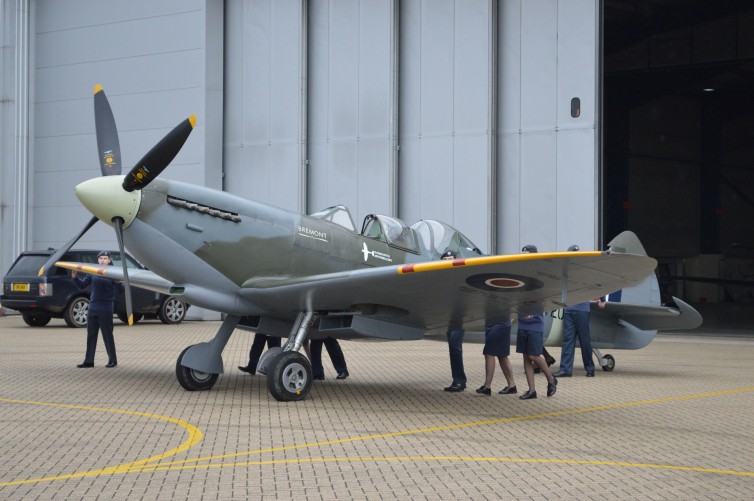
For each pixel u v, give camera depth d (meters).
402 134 19.03
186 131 8.67
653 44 28.66
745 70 31.89
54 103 22.89
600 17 17.17
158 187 8.91
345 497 5.01
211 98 20.81
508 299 8.41
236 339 16.27
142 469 5.66
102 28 22.20
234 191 20.92
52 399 8.80
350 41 19.55
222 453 6.20
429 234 10.77
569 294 8.16
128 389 9.54
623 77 32.31
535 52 17.70
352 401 8.88
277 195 20.38
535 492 5.18
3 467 5.71
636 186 33.84
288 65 20.25
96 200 8.69
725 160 36.94
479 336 11.43
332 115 19.77
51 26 22.94
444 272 7.66
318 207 19.95
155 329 18.23
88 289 18.53
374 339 9.57
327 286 8.38
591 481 5.46
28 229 23.00
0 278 22.73
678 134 35.53
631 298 12.17
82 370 11.24
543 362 9.32
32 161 23.11
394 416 7.96
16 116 22.83
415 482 5.39
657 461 6.10
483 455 6.25
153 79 21.48
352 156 19.50
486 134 18.03
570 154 17.34
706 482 5.47
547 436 7.03
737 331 19.75
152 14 21.52
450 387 9.74
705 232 36.31
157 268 9.12
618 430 7.34
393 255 10.33
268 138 20.48
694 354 14.70
